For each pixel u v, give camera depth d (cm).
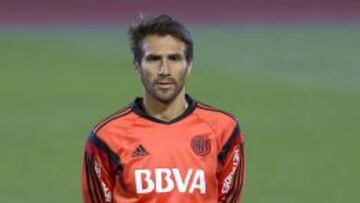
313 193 3303
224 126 1292
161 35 1227
